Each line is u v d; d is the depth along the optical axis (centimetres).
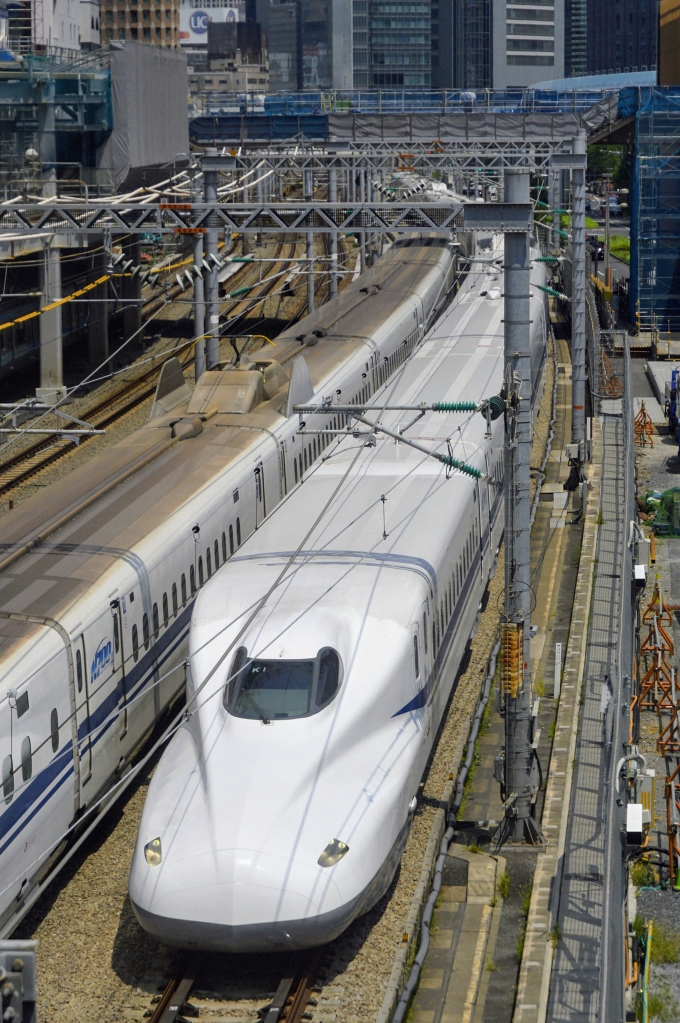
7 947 1612
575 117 10125
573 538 6000
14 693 2773
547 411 8500
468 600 4272
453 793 3400
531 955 2717
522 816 3259
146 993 2633
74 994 2631
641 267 12475
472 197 12875
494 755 3806
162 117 10644
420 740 3148
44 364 8762
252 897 2548
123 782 2934
